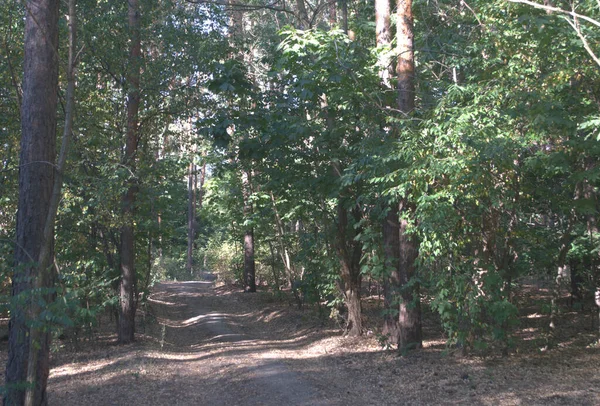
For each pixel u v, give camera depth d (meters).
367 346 13.05
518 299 13.26
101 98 14.12
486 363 10.12
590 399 7.44
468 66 12.61
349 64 11.49
